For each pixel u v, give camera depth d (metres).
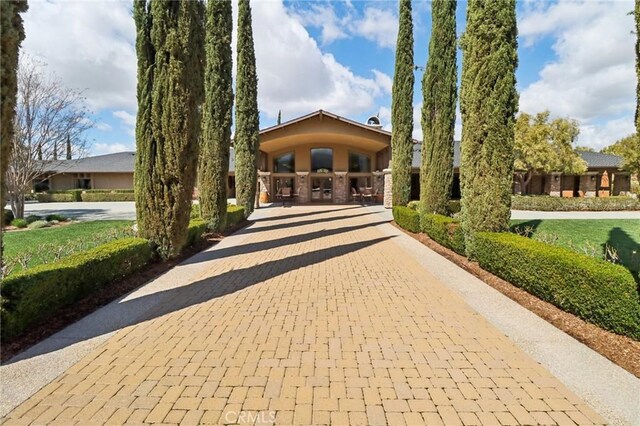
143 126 6.59
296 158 24.75
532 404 2.46
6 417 2.33
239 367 2.96
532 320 3.96
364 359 3.10
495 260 5.54
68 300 4.28
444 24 9.67
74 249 7.25
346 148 24.75
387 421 2.30
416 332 3.67
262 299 4.78
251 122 14.53
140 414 2.37
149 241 6.71
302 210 19.48
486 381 2.75
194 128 6.92
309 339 3.51
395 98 13.59
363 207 21.39
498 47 5.87
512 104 5.98
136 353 3.22
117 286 5.25
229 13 10.82
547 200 18.08
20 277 3.64
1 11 2.82
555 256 4.17
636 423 2.25
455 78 9.74
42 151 15.26
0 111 2.89
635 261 6.64
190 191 7.02
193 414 2.36
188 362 3.05
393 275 6.05
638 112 3.14
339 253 8.05
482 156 6.16
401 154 13.48
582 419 2.31
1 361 3.05
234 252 8.21
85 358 3.12
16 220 13.40
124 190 30.77
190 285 5.47
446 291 5.09
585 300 3.70
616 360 3.02
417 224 10.60
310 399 2.52
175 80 6.50
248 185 14.66
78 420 2.31
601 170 25.64
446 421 2.30
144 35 6.41
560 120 20.66
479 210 6.26
